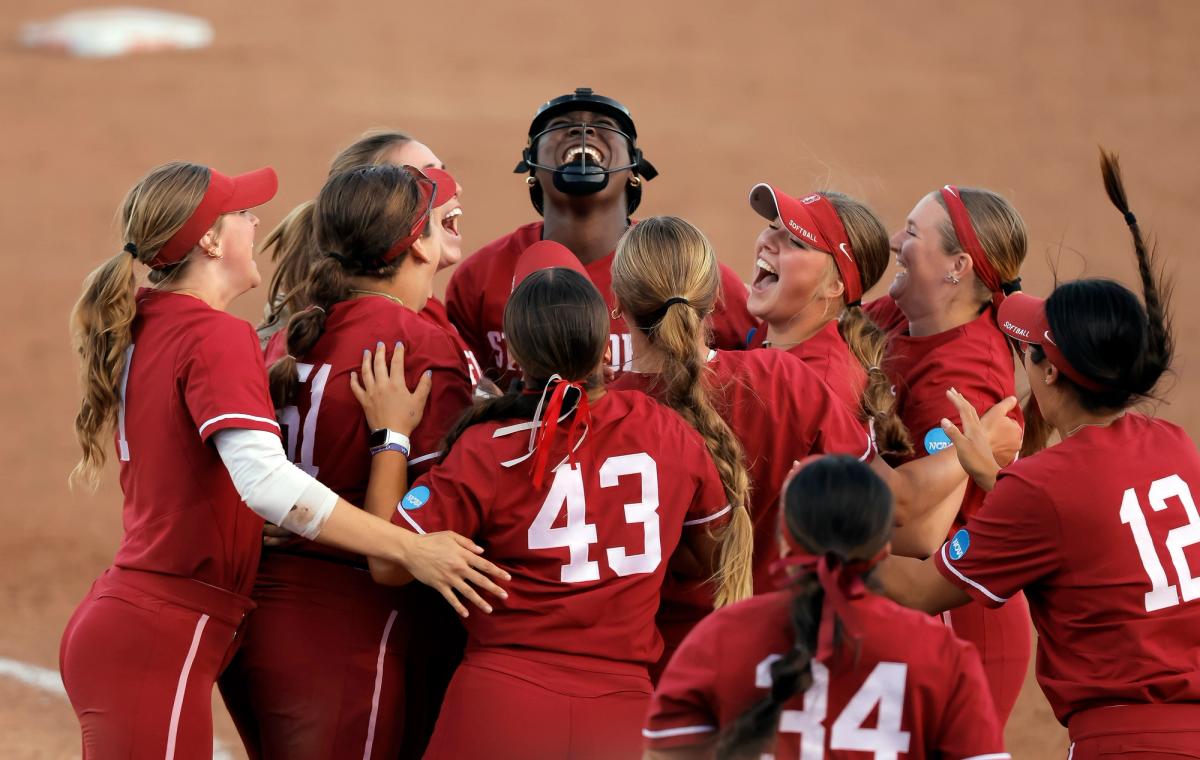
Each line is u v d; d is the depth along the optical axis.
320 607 15.12
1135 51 107.94
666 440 14.07
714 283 15.30
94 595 14.76
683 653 11.18
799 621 10.62
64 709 23.89
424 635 15.76
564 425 13.84
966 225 17.56
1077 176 77.19
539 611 13.58
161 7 117.81
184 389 14.41
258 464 13.89
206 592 14.60
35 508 35.72
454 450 13.98
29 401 44.53
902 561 14.57
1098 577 13.50
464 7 122.81
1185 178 76.94
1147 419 14.39
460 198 70.38
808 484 10.82
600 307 13.83
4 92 90.88
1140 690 13.33
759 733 10.57
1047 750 23.59
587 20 119.69
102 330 14.71
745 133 86.25
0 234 63.91
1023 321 14.58
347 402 15.20
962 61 105.94
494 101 94.38
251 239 15.80
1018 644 17.42
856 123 88.94
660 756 11.11
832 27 116.62
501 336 19.55
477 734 13.32
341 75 100.31
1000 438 16.36
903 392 17.77
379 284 15.95
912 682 10.73
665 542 13.91
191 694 14.42
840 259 16.92
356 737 14.88
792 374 15.61
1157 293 14.41
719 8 123.81
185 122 86.06
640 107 92.88
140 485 14.76
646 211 68.56
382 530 13.77
